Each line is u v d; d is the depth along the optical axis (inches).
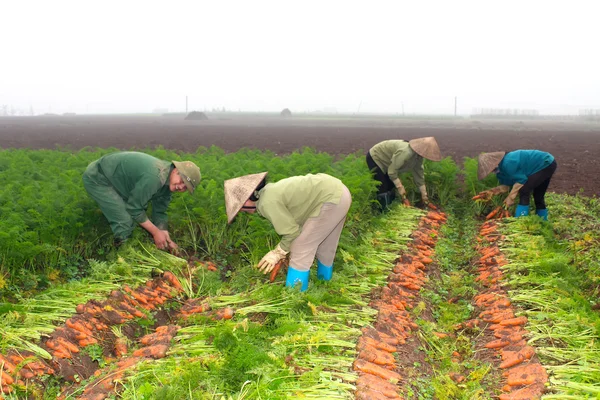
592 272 258.7
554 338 195.6
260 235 278.8
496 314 226.1
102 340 199.8
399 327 213.0
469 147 1196.5
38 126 2541.8
